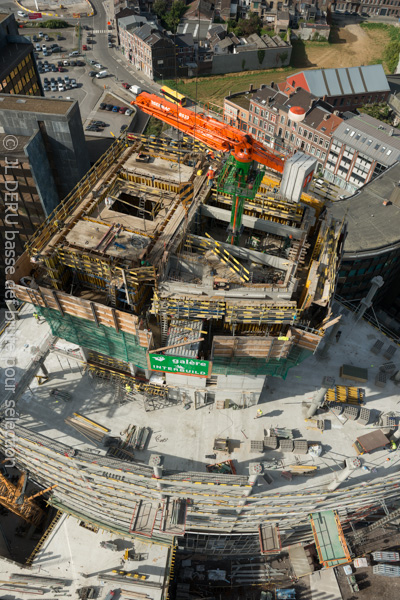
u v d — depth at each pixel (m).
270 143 156.88
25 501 64.62
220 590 70.12
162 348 43.84
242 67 196.25
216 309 43.91
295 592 69.31
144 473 48.53
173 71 187.88
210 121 51.34
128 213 57.22
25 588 62.03
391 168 117.06
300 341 45.94
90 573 62.88
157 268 45.53
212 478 48.34
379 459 53.38
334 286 48.47
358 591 70.00
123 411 55.78
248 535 61.91
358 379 59.91
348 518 66.38
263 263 49.72
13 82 110.25
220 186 50.06
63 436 53.38
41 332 62.59
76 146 91.81
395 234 98.81
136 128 162.62
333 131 136.88
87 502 62.56
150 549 64.81
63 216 50.19
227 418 55.69
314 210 55.19
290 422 55.69
